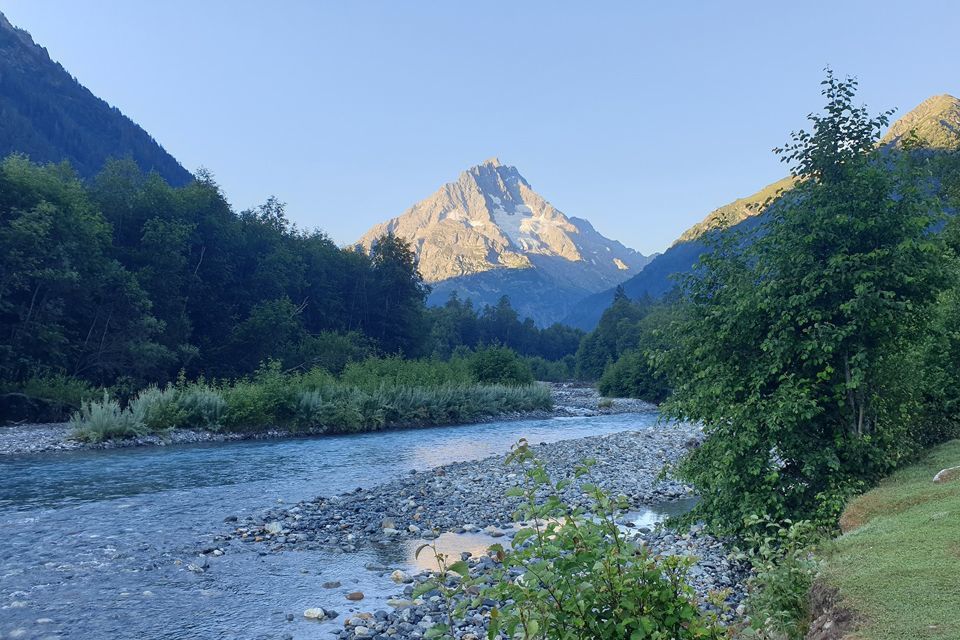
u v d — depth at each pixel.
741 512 10.08
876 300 9.63
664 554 11.88
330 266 86.31
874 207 10.05
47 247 43.59
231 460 25.41
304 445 31.27
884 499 9.09
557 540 4.61
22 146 159.75
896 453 10.69
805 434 10.38
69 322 47.16
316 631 8.78
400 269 91.69
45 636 8.45
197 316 61.84
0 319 43.72
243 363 60.38
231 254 66.81
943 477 9.59
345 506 16.88
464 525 15.17
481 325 180.88
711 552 11.97
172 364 54.50
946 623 4.73
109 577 10.96
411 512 16.45
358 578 11.21
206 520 15.22
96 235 50.00
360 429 39.91
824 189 10.36
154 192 60.12
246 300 68.38
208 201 65.00
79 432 29.06
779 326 10.51
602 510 4.89
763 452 10.18
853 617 5.24
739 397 10.84
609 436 32.38
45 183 46.38
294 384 39.12
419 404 44.47
